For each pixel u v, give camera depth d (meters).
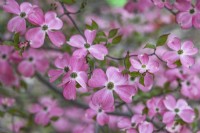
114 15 2.19
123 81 1.13
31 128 1.81
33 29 1.15
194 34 2.55
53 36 1.15
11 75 1.61
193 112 1.30
